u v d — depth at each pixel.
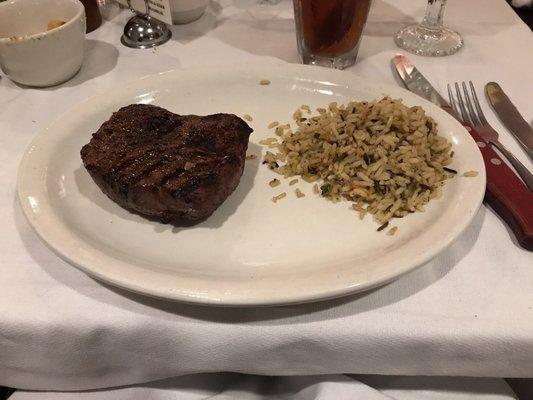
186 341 0.25
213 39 0.48
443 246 0.24
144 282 0.23
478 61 0.43
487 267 0.26
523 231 0.26
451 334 0.23
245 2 0.54
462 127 0.32
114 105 0.36
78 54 0.41
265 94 0.38
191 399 0.29
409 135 0.31
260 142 0.34
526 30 0.47
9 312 0.24
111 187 0.28
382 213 0.28
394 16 0.50
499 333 0.23
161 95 0.37
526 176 0.30
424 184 0.29
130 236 0.28
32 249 0.27
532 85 0.40
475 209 0.26
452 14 0.50
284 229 0.28
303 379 0.28
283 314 0.25
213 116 0.31
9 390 0.33
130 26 0.47
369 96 0.36
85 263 0.23
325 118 0.33
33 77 0.40
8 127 0.36
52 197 0.28
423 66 0.43
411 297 0.25
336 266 0.25
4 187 0.31
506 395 0.27
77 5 0.40
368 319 0.24
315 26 0.40
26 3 0.41
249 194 0.30
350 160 0.30
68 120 0.33
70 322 0.24
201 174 0.27
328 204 0.30
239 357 0.25
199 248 0.27
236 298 0.22
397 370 0.26
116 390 0.29
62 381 0.27
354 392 0.26
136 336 0.25
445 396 0.28
